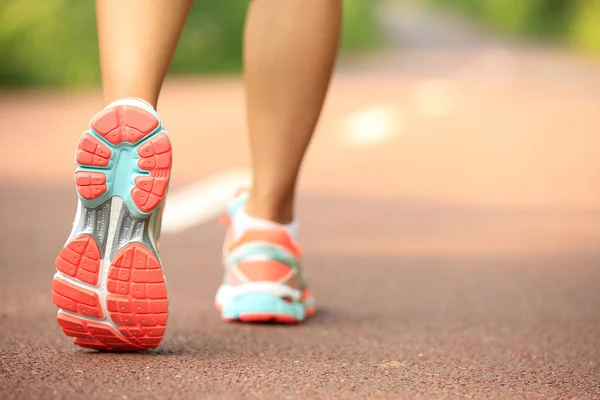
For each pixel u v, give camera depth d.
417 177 5.98
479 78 16.42
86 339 1.70
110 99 1.68
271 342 2.00
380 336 2.12
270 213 2.22
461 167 6.48
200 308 2.43
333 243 3.76
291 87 2.11
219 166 6.10
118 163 1.62
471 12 59.00
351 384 1.59
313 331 2.17
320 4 2.09
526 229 4.20
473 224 4.32
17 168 5.79
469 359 1.86
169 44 1.71
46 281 2.77
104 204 1.63
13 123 8.30
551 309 2.55
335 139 8.12
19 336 1.94
